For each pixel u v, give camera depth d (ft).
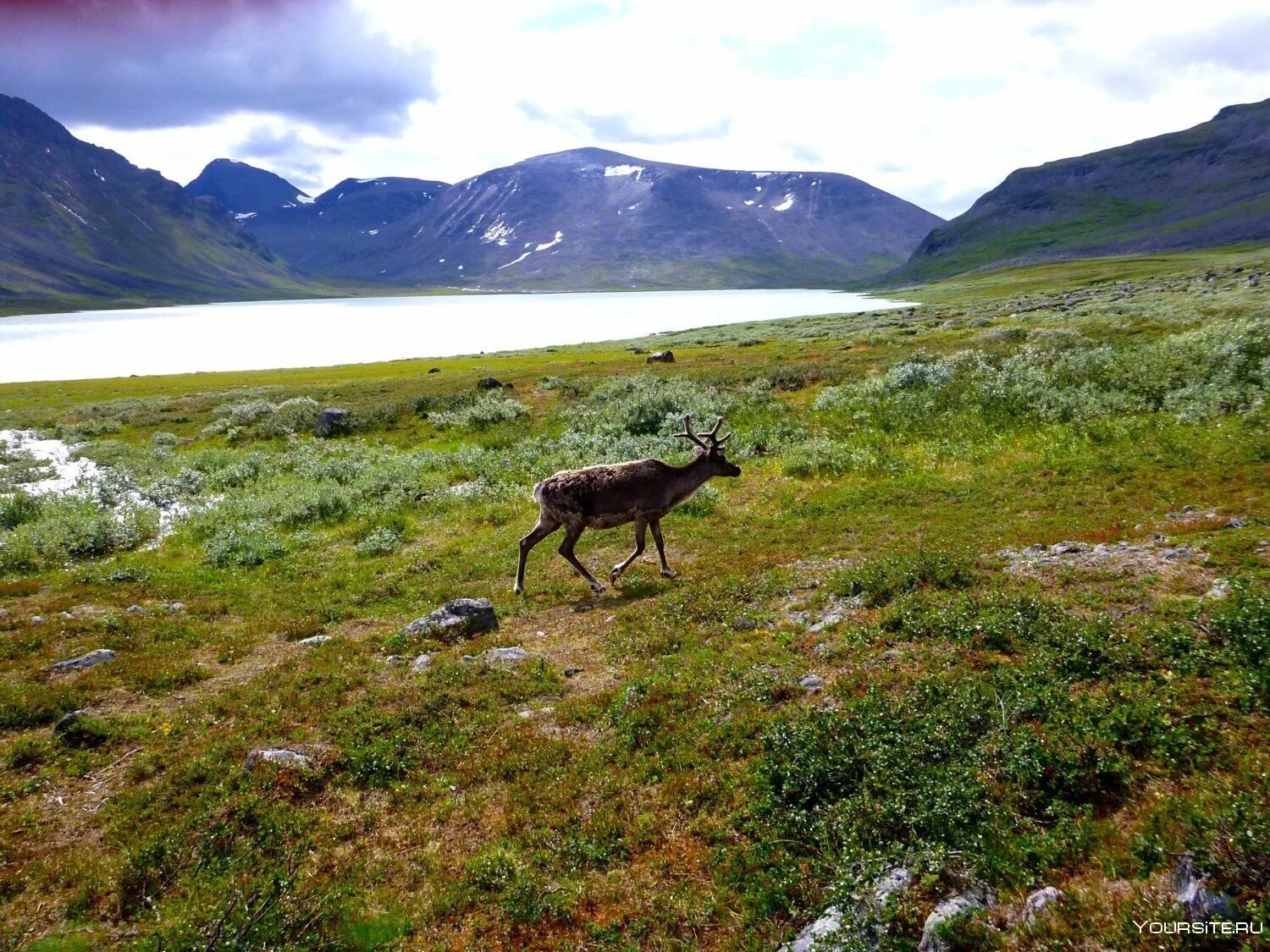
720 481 70.79
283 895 19.93
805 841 19.84
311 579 54.19
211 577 55.62
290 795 25.14
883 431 79.10
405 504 76.79
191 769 26.43
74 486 96.27
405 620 43.55
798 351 165.27
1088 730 19.97
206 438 131.64
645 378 130.00
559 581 48.65
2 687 33.37
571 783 24.64
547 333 472.44
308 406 148.15
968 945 15.17
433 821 23.63
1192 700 20.53
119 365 340.80
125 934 19.11
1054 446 61.93
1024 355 99.25
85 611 47.39
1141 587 30.27
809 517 55.67
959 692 24.21
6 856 22.33
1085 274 471.62
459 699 31.07
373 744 27.86
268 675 35.14
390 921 19.36
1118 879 15.60
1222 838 14.93
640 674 32.22
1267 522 35.83
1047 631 26.94
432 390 156.04
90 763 27.61
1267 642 21.71
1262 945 12.82
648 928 18.43
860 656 29.17
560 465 83.51
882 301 631.56
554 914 19.20
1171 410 65.87
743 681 28.73
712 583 42.37
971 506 51.60
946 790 19.24
